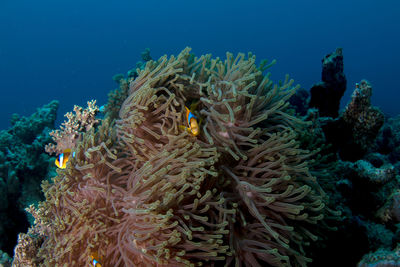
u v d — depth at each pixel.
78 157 2.58
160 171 2.35
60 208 2.56
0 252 3.80
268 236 2.44
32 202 4.95
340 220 3.07
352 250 3.05
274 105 2.99
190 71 3.22
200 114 2.97
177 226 2.27
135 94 2.78
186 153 2.44
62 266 2.40
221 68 2.91
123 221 2.46
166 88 3.00
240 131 2.73
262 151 2.66
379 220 3.26
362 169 3.51
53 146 4.22
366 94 4.09
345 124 4.31
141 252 2.19
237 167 2.67
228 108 2.57
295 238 2.54
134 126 2.63
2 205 4.61
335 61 4.99
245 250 2.43
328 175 3.12
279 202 2.48
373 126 4.18
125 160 2.74
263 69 3.36
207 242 2.28
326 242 3.07
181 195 2.31
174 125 2.66
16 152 5.95
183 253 2.16
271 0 88.25
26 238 3.39
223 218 2.38
